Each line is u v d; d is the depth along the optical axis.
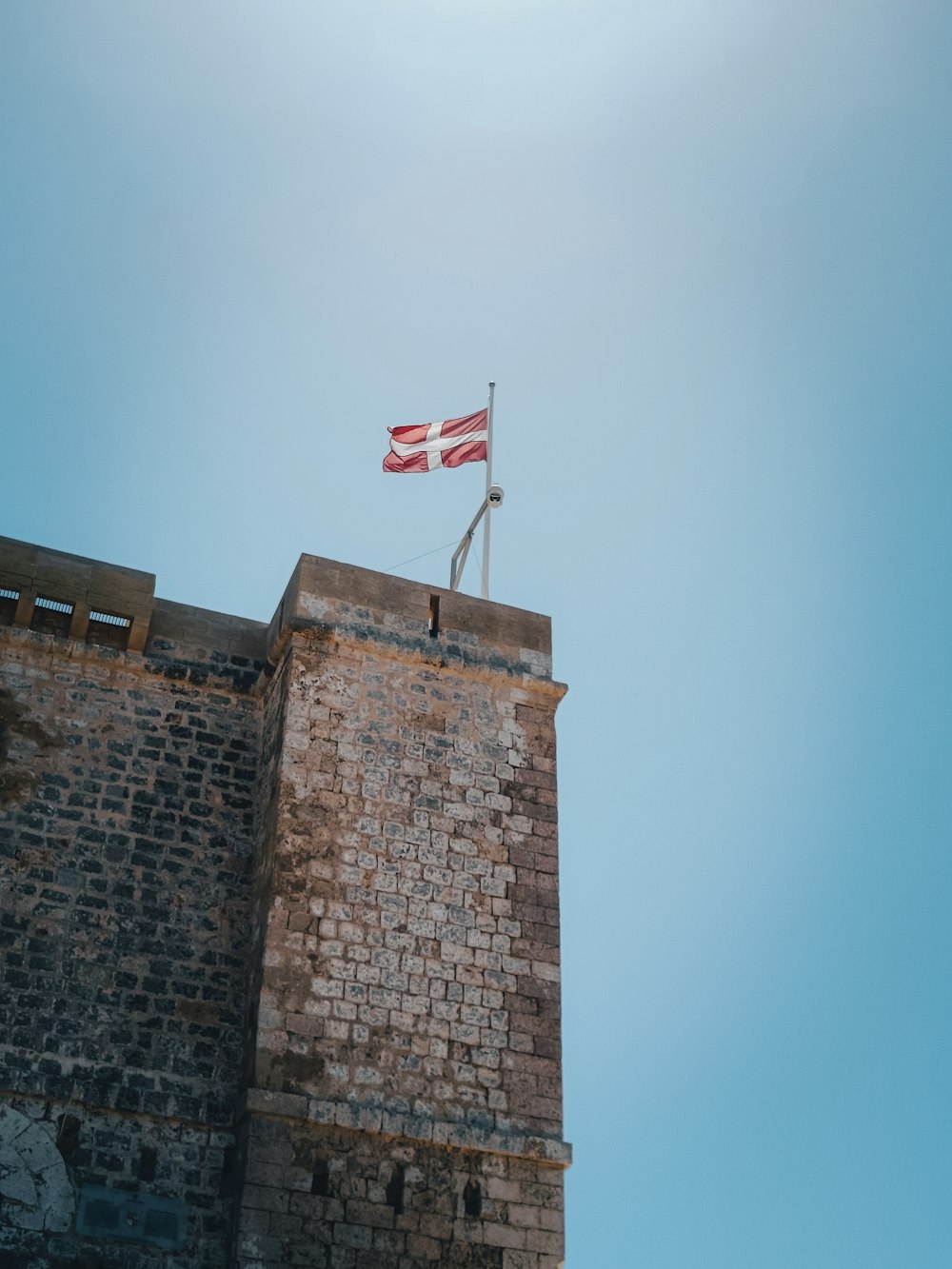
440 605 25.89
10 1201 20.09
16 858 22.69
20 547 25.28
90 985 22.02
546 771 24.98
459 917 23.09
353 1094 21.16
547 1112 22.03
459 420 29.62
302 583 25.06
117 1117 21.11
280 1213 20.09
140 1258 20.14
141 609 25.34
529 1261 20.91
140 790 23.92
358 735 24.03
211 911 23.20
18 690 24.11
